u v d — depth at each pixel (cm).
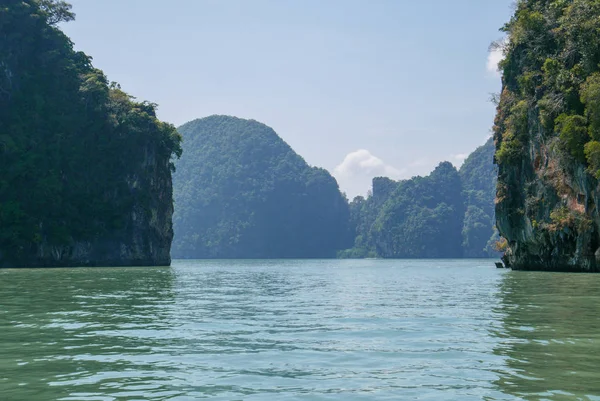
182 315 2259
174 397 1013
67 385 1097
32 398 1004
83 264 12281
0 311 2392
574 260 6712
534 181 7544
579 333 1691
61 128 13100
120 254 12862
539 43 7850
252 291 3831
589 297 2989
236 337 1673
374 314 2280
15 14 13425
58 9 14525
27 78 13350
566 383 1088
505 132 8481
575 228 6606
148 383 1112
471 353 1394
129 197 13112
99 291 3694
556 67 7100
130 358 1352
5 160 12025
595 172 5897
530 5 8556
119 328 1862
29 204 11875
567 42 7112
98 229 12650
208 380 1137
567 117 6469
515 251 8306
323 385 1098
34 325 1934
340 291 3853
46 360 1330
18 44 13425
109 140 13375
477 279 5625
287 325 1942
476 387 1069
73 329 1842
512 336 1648
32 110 13125
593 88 6022
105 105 13662
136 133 13362
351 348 1482
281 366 1264
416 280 5666
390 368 1240
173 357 1366
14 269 9312
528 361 1289
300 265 15225
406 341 1585
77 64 14362
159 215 13875
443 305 2658
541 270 7656
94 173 13062
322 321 2056
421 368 1237
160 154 13962
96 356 1377
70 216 12356
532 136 7581
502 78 9306
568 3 7638
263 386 1091
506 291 3588
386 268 11406
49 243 11831
